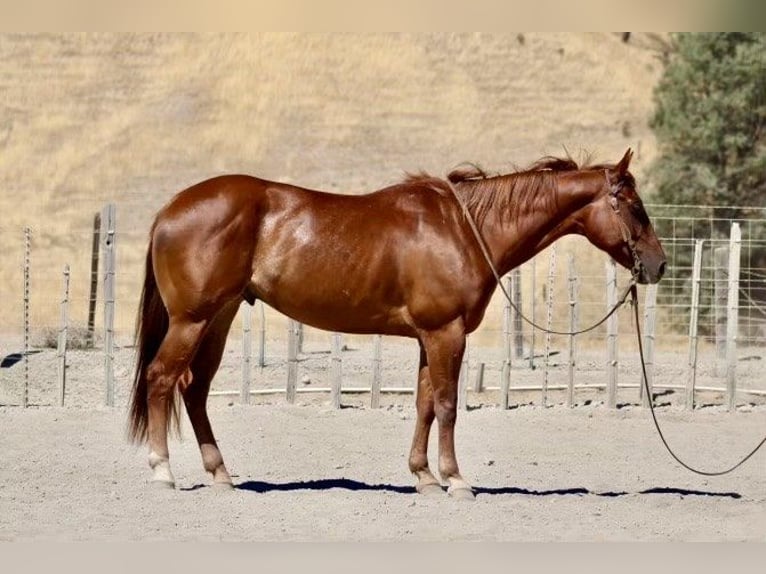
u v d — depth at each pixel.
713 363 21.12
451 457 10.52
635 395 18.05
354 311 10.45
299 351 21.59
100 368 18.81
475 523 9.54
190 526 9.30
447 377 10.40
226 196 10.33
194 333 10.31
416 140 40.47
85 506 9.95
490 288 10.55
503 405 16.62
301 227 10.37
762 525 9.74
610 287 16.89
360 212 10.48
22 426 14.33
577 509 10.20
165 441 10.52
